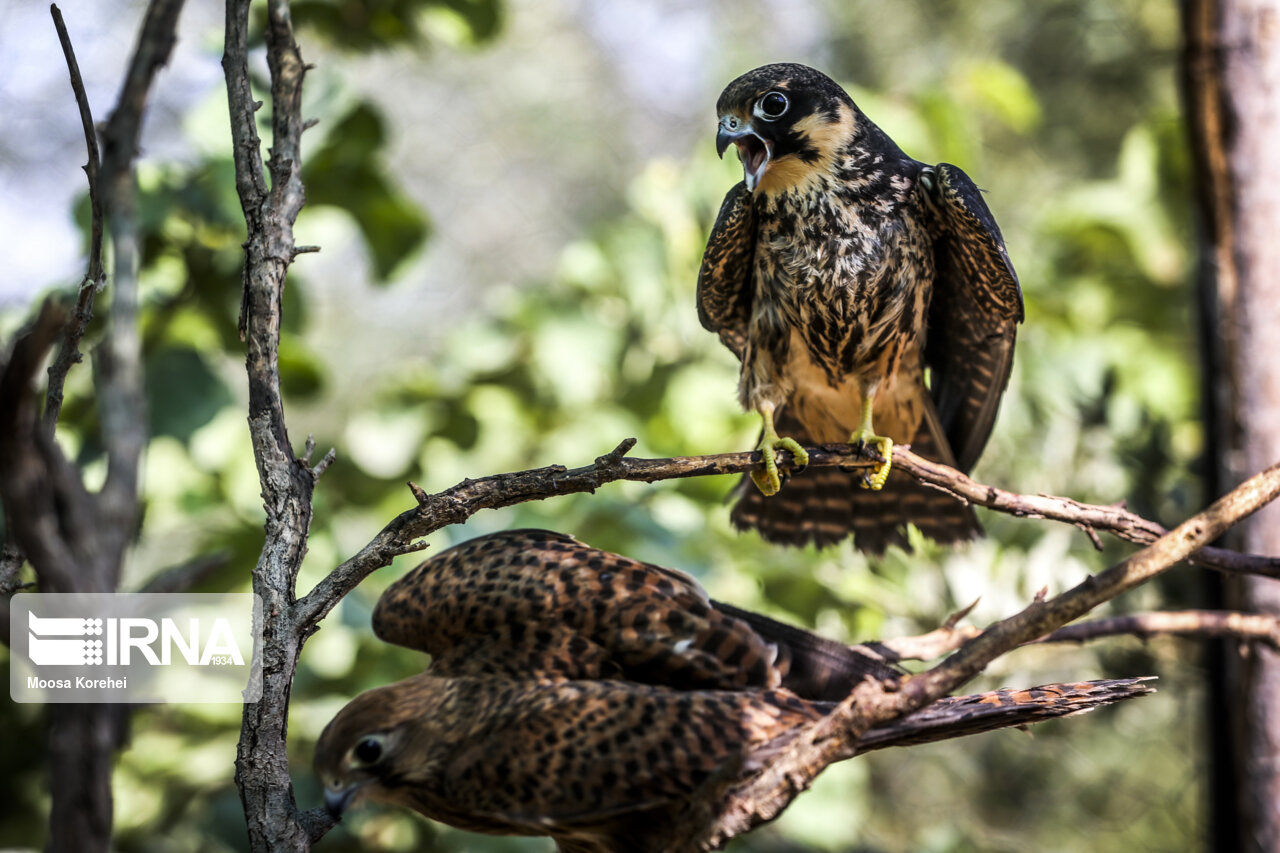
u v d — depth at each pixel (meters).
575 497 8.88
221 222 8.40
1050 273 12.27
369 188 9.12
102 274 4.03
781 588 9.30
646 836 4.81
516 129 24.17
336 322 21.14
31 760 8.16
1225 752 7.11
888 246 6.59
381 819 8.69
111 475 3.81
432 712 5.04
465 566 5.32
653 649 5.03
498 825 5.02
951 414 7.04
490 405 10.30
